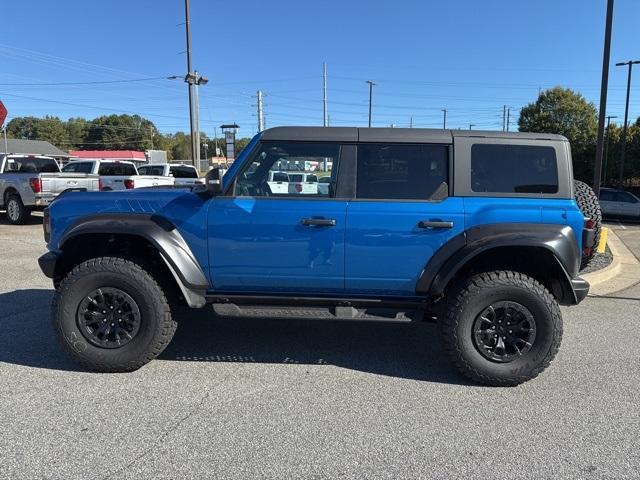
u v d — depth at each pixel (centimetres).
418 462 296
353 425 338
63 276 455
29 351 460
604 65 1092
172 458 297
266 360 452
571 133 4759
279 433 327
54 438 317
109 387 391
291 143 411
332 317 412
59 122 12594
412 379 415
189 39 2603
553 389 398
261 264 411
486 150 407
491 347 398
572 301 411
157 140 13375
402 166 408
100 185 1566
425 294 416
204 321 558
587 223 420
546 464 296
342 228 402
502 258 416
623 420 348
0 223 1461
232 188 414
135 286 401
